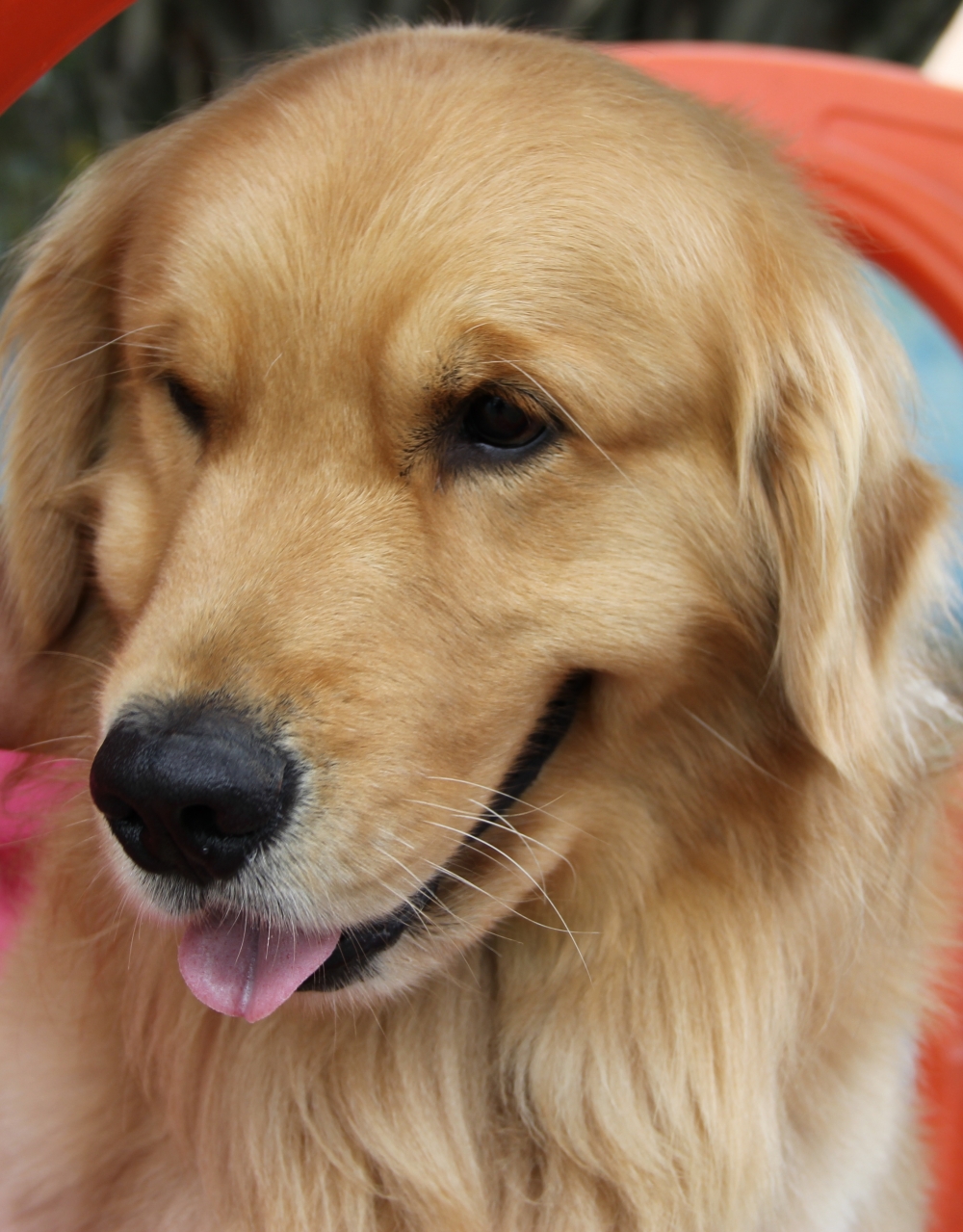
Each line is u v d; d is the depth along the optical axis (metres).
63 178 1.69
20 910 0.72
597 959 0.67
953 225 0.88
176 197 0.66
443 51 0.66
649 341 0.64
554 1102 0.67
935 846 0.72
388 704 0.62
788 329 0.66
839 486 0.66
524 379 0.62
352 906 0.61
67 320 0.71
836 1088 0.70
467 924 0.65
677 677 0.65
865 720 0.66
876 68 0.89
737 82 0.89
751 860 0.67
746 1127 0.67
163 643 0.61
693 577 0.65
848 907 0.68
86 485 0.70
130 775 0.60
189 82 1.64
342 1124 0.67
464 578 0.63
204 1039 0.67
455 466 0.63
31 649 0.71
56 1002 0.69
